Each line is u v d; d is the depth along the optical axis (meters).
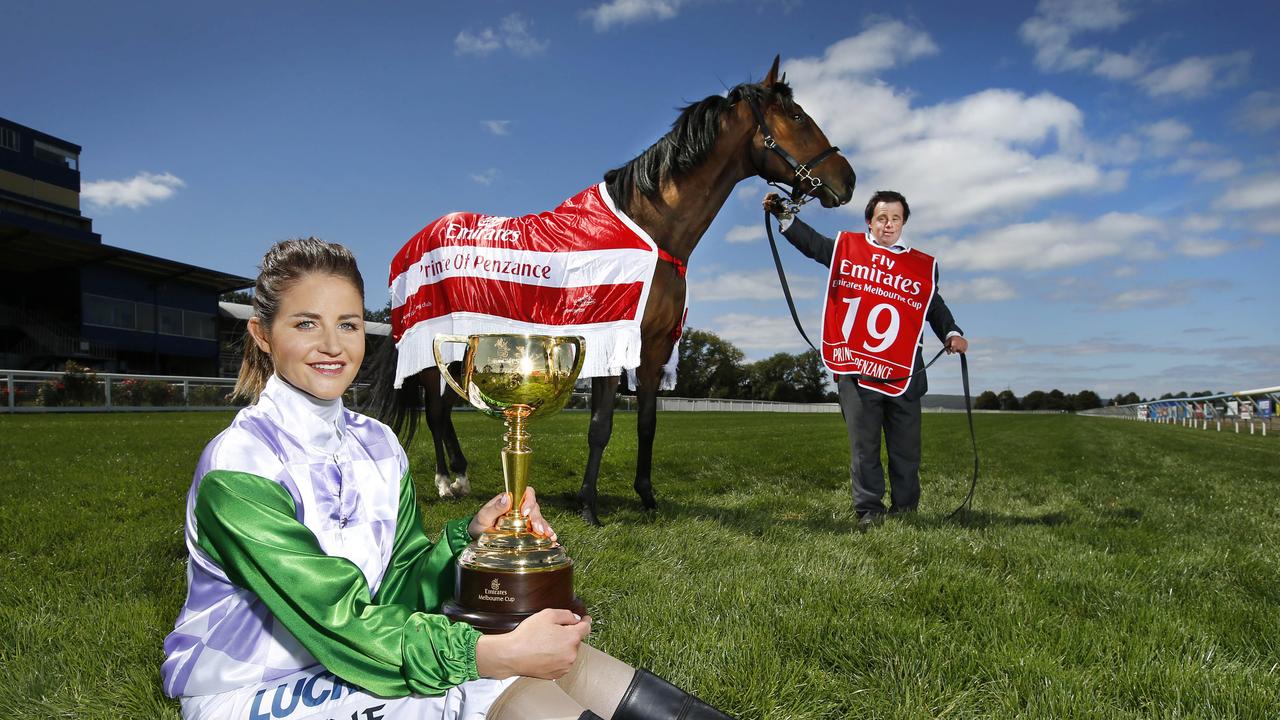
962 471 8.77
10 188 34.69
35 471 6.14
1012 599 2.80
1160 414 38.97
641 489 4.76
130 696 1.95
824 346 4.66
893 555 3.60
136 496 5.01
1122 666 2.20
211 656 1.18
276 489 1.18
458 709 1.17
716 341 81.62
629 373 4.48
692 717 1.29
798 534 4.08
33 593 2.72
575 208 4.12
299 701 1.18
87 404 19.28
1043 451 12.59
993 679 2.12
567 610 1.23
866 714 1.93
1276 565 3.57
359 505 1.33
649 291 3.96
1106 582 3.11
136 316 32.34
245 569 1.12
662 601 2.68
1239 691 2.02
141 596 2.75
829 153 4.28
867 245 4.62
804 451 10.85
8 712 1.88
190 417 16.56
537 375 1.51
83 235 36.75
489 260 3.97
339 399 1.31
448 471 5.20
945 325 4.69
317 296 1.24
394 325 4.50
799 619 2.49
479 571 1.29
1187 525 4.90
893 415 4.78
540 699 1.13
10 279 30.95
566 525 4.04
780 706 1.93
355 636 1.10
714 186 4.17
